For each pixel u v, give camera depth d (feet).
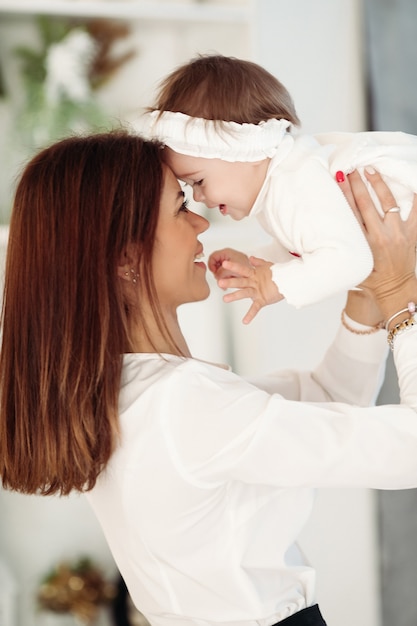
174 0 10.69
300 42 10.61
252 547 5.17
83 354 4.95
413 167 5.47
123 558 5.40
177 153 5.68
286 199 5.46
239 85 5.71
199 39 10.80
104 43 10.66
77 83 10.34
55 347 5.03
